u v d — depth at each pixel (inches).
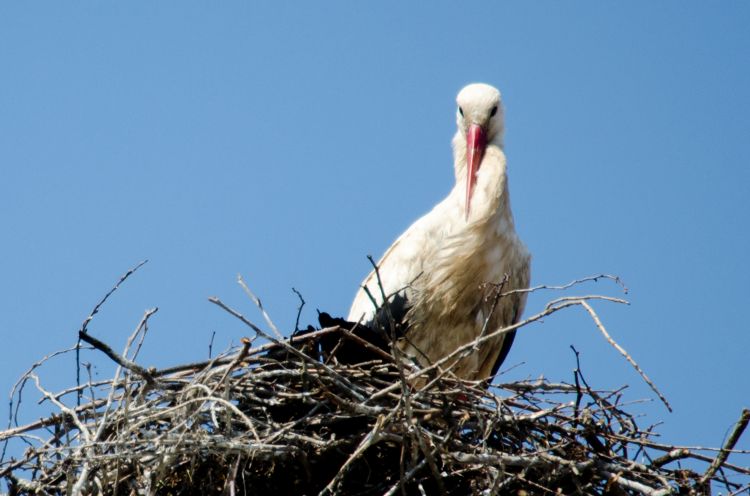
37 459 426.6
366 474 442.3
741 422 418.0
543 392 464.4
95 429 426.3
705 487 429.1
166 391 426.6
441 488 412.5
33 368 438.3
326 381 437.1
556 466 425.1
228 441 406.9
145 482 417.4
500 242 576.7
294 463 438.3
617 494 429.7
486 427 432.5
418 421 423.2
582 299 412.8
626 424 445.7
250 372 438.6
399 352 417.7
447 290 569.9
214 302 418.0
